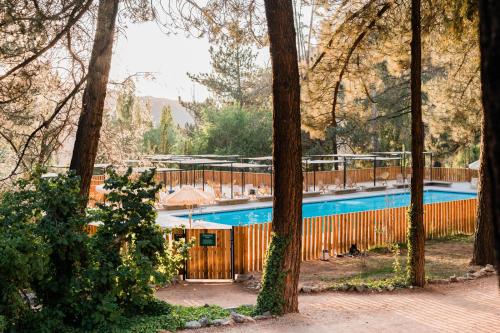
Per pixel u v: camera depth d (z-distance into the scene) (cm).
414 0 1180
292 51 994
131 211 846
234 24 1308
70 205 776
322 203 3244
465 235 2097
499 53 147
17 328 706
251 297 1245
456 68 2209
